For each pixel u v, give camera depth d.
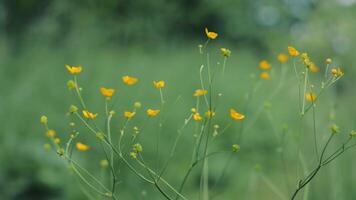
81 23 13.99
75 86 2.49
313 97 2.57
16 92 7.50
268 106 3.57
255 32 21.38
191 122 6.71
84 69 8.87
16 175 5.22
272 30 20.86
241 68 10.97
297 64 4.60
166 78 8.85
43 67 9.38
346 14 13.02
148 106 7.01
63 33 14.16
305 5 21.39
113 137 6.11
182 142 6.35
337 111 5.65
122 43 14.91
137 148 2.46
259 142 6.86
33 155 5.30
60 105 7.29
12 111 6.64
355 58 9.34
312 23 13.81
